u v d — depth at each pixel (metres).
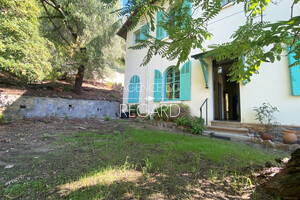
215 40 5.90
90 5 7.65
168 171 2.19
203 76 6.32
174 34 1.13
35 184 1.78
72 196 1.56
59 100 8.29
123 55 13.84
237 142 4.16
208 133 5.15
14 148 3.19
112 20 8.16
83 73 9.97
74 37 8.77
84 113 9.44
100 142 3.62
